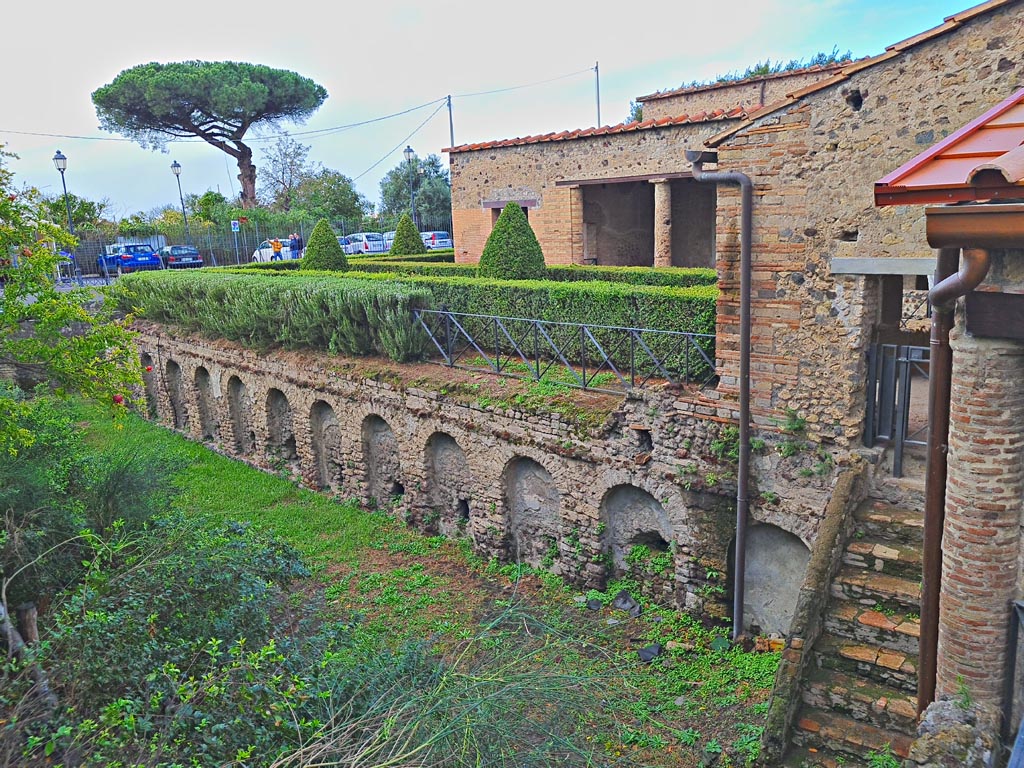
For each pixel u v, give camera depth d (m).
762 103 18.17
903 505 7.68
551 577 10.52
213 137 47.06
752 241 8.12
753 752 6.81
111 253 35.22
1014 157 4.48
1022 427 5.17
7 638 6.70
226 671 5.79
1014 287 4.87
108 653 6.09
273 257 35.97
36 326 9.17
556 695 6.00
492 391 11.09
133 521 9.41
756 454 8.45
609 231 20.53
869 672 6.69
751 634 8.80
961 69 6.67
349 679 6.13
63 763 5.04
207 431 18.31
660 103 20.06
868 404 7.86
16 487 8.27
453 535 12.04
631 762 6.77
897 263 7.22
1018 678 5.42
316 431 14.48
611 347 11.11
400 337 12.74
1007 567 5.33
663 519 9.48
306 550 11.88
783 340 8.11
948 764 5.18
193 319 18.11
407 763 5.00
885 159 7.17
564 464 10.07
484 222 21.47
